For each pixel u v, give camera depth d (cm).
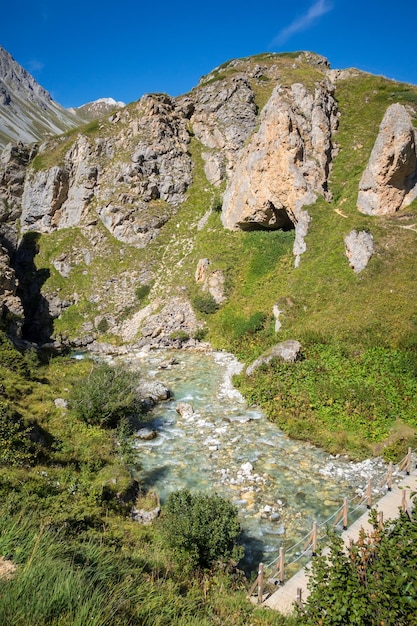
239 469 1761
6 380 2309
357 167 4178
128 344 4084
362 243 3119
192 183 5625
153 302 4391
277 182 4122
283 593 998
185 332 3969
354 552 712
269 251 4209
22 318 3778
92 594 587
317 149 4228
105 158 5722
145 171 5441
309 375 2395
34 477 1290
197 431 2153
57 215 5669
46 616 519
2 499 1037
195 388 2794
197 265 4425
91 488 1365
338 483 1633
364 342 2455
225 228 4788
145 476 1722
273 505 1495
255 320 3572
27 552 666
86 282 4806
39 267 5038
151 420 2305
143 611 636
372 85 5191
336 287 3117
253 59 7881
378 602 606
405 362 2209
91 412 2055
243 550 1135
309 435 2002
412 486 1473
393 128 3406
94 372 2422
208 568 1056
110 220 5172
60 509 1085
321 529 1316
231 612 867
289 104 4222
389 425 1931
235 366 3172
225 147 5812
